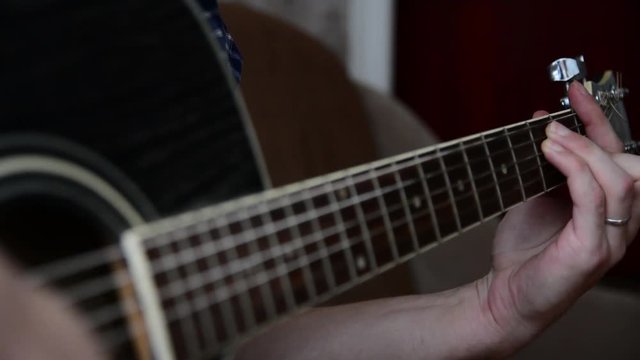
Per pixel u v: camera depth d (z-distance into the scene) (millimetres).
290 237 470
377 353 642
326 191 491
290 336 644
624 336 918
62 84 436
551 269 609
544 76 1448
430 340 643
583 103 658
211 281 438
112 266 424
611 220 615
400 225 529
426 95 1544
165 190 462
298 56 942
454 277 982
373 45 1415
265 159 867
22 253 417
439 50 1521
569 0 1408
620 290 931
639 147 697
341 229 496
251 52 892
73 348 402
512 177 607
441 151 560
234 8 906
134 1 470
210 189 480
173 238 427
